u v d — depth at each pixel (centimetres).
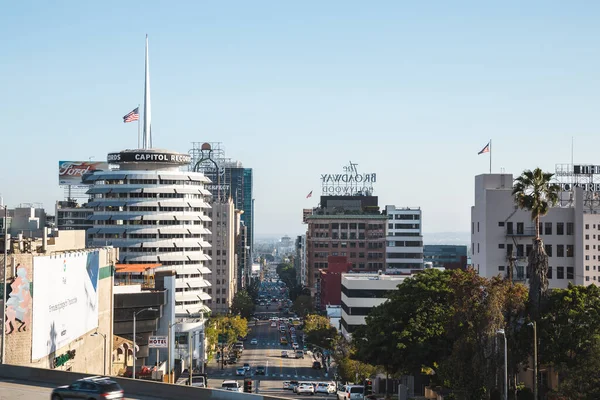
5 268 9688
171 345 18788
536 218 11444
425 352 11750
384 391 17012
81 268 13438
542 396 10456
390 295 12938
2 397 6975
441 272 12875
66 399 6334
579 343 10238
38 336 11250
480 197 17612
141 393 7362
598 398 9356
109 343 15812
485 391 9850
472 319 10088
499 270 17162
